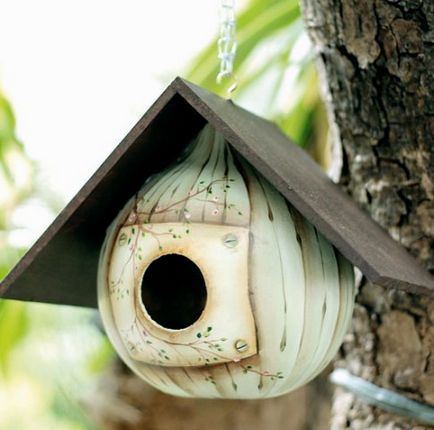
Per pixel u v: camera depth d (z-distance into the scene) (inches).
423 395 69.1
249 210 53.4
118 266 54.9
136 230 54.4
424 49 62.8
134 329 54.4
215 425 101.0
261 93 98.5
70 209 54.7
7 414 135.5
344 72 68.0
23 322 107.5
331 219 52.7
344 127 71.1
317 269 54.6
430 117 65.2
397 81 65.2
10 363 114.5
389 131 67.9
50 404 123.7
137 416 100.4
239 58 93.8
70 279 63.3
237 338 52.6
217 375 54.1
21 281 57.9
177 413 100.5
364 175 71.1
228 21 62.7
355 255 50.3
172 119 55.4
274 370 53.9
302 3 68.2
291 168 57.7
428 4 61.4
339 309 56.6
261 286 52.5
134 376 100.8
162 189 55.1
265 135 62.1
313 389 101.5
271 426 101.3
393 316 70.6
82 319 112.3
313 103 98.2
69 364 111.7
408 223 68.8
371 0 62.9
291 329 53.4
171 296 63.1
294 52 94.6
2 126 105.6
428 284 59.2
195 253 52.5
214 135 57.2
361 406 73.3
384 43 64.1
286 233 53.7
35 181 108.8
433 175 66.8
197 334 52.8
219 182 54.4
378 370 71.4
